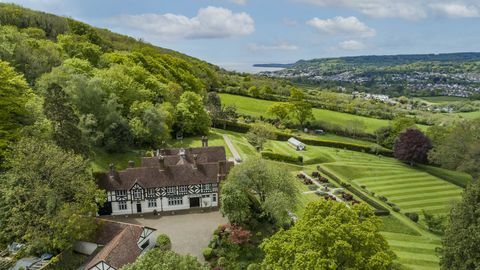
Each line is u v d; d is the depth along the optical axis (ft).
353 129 413.80
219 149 241.55
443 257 127.34
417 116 498.28
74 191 152.87
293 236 105.29
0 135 165.17
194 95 336.49
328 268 92.27
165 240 159.22
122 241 141.90
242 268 148.05
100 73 294.87
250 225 180.65
